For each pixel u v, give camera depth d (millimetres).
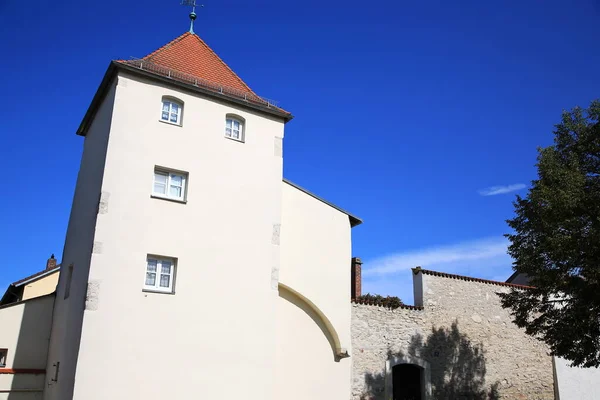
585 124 19172
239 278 15281
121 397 12727
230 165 16078
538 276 17859
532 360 23781
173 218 14633
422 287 21750
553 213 16797
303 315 17766
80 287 13812
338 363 18078
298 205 18219
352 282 20891
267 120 17359
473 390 21688
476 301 23000
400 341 20359
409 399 20375
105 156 14133
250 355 14867
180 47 17609
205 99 16219
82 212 16094
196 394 13773
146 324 13516
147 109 15078
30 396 15758
